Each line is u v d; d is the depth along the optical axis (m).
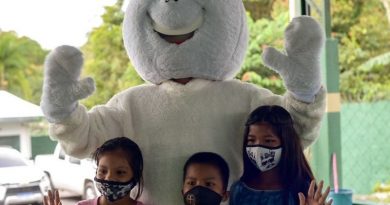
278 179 2.14
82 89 2.05
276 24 7.02
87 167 5.63
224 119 2.27
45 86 2.08
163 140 2.24
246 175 2.17
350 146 5.27
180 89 2.26
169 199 2.21
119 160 2.09
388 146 5.29
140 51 2.27
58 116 2.10
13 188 5.95
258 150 2.07
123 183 2.09
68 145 2.21
